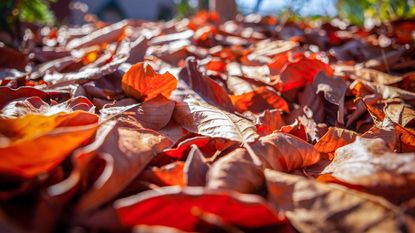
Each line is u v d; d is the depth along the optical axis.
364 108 0.37
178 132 0.31
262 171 0.23
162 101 0.32
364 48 0.69
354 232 0.18
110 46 0.65
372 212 0.18
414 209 0.18
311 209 0.19
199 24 0.85
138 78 0.35
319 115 0.40
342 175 0.23
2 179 0.19
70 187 0.18
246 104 0.40
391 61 0.59
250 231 0.19
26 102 0.30
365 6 1.25
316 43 0.77
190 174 0.22
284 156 0.26
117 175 0.21
